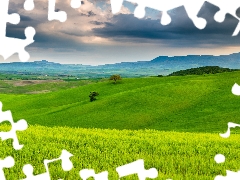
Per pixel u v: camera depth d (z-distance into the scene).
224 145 16.50
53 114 83.06
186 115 68.62
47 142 14.98
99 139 16.41
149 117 70.88
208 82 89.75
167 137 18.44
